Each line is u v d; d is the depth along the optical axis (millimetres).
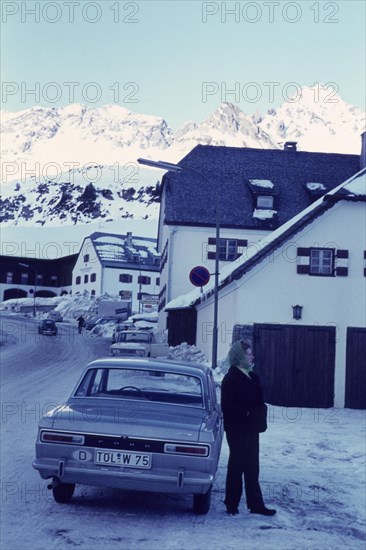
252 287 21156
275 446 12352
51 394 18797
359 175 21547
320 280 21125
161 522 7301
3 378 23297
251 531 7051
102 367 8609
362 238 21156
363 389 20297
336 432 14781
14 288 120188
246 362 8031
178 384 8477
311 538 6863
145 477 7172
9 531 6738
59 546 6289
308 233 21188
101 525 7078
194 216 41500
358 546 6672
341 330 20656
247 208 42438
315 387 20172
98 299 93688
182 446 7211
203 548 6387
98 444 7285
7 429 13086
